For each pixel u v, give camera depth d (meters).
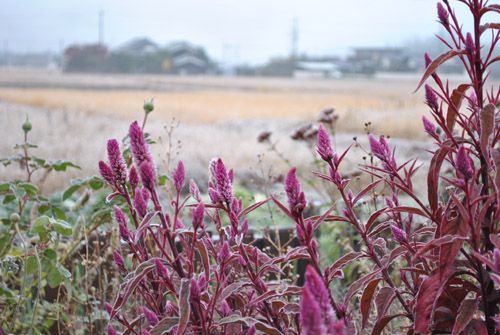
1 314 2.98
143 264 1.76
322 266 4.11
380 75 98.56
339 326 1.11
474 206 1.74
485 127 1.74
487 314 1.79
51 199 3.58
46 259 2.84
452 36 1.90
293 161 10.85
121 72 104.94
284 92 60.47
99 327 3.22
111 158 1.83
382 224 2.01
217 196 1.89
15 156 3.66
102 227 3.79
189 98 45.44
